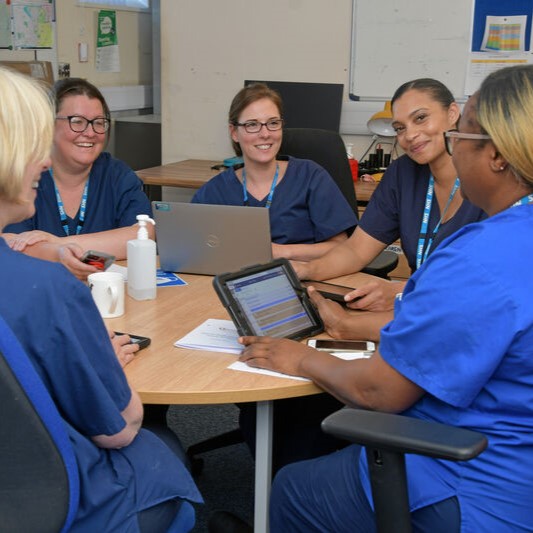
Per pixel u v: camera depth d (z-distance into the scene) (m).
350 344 1.69
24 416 1.05
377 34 4.29
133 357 1.61
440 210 2.26
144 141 5.13
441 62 4.20
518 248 1.23
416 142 2.19
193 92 4.79
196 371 1.55
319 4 4.38
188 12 4.68
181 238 2.21
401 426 1.20
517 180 1.29
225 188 2.58
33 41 4.45
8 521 1.08
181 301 2.00
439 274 1.26
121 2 5.09
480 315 1.21
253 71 4.62
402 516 1.23
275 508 1.55
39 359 1.14
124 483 1.27
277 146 2.51
